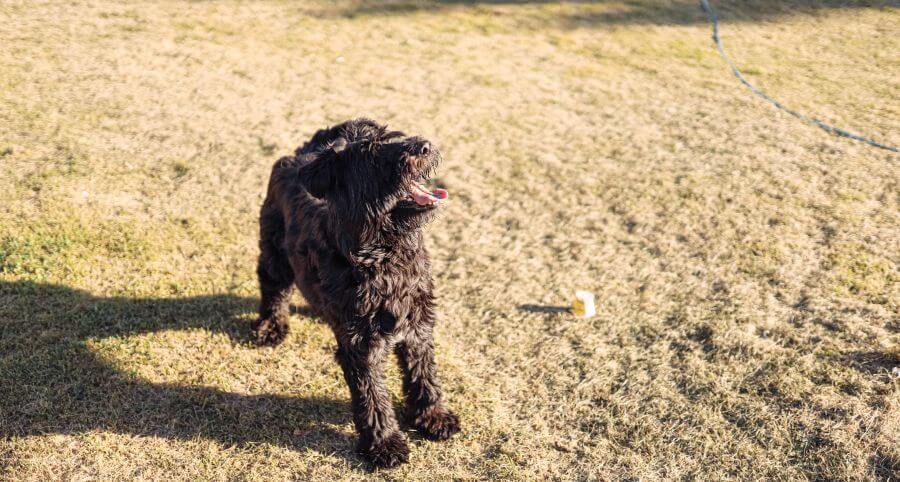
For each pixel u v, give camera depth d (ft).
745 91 16.02
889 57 18.29
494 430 8.64
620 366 9.26
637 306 10.01
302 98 15.19
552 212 11.69
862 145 13.24
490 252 10.94
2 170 12.04
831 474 8.07
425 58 17.85
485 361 9.37
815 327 9.52
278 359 9.36
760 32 20.30
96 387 8.91
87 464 8.26
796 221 11.27
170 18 19.66
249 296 10.15
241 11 20.56
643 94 15.87
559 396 8.96
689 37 19.83
